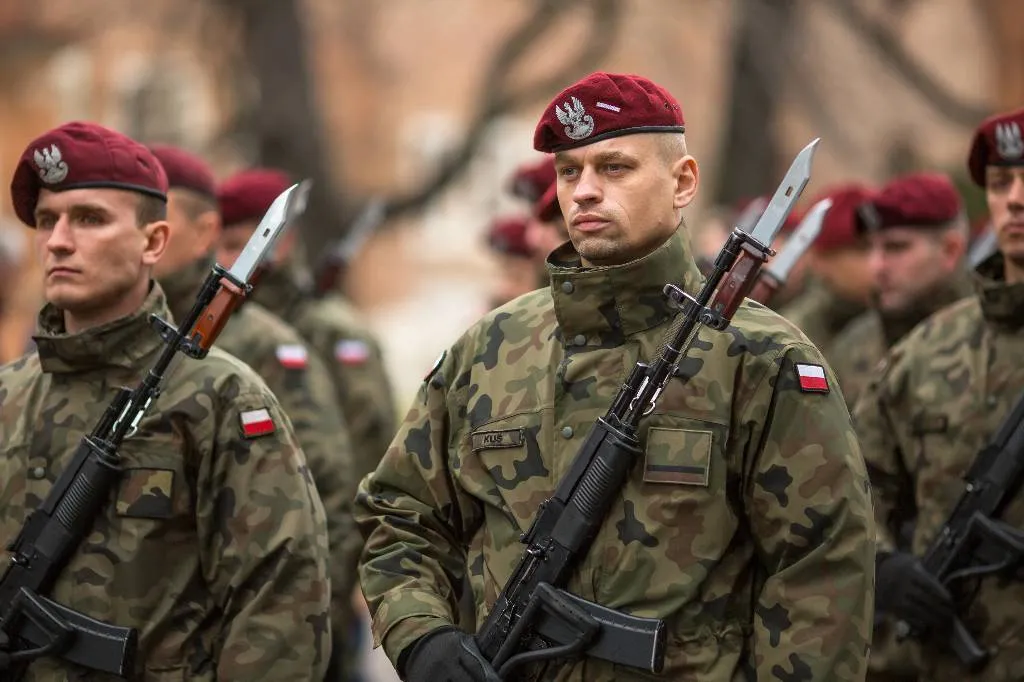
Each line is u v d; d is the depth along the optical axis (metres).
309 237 38.00
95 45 52.81
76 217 10.41
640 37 46.31
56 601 10.05
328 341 17.42
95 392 10.45
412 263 67.56
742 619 9.00
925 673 12.11
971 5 59.09
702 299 8.82
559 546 8.91
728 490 8.98
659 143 9.16
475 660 8.96
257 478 10.23
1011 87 59.16
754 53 38.88
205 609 10.20
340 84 57.84
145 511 10.05
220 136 40.28
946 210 15.25
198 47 42.72
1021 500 11.73
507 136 64.31
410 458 9.81
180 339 10.05
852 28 40.12
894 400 12.88
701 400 8.95
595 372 9.23
